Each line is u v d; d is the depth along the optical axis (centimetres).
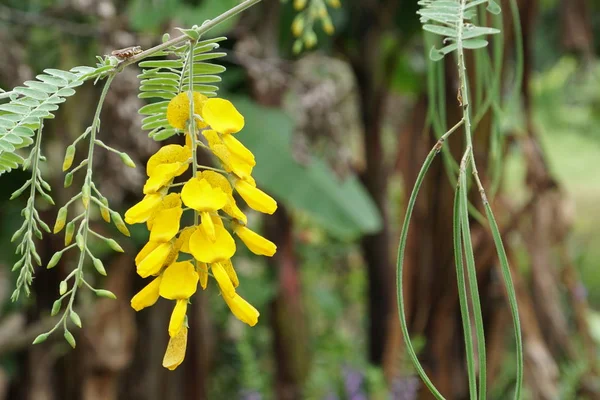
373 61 196
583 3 150
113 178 125
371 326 223
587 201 508
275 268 168
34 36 141
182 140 118
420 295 126
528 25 114
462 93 58
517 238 150
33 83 58
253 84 145
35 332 141
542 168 128
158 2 121
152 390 155
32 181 58
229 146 57
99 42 129
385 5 175
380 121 208
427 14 61
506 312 128
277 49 151
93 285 144
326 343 226
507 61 102
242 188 57
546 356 128
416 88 200
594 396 145
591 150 557
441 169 121
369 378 197
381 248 217
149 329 154
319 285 252
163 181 57
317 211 139
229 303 57
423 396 129
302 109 141
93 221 138
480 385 55
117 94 121
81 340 142
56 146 133
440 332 126
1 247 150
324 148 145
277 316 169
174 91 61
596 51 238
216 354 196
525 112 126
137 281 145
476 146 103
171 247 56
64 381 145
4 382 146
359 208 145
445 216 121
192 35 59
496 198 117
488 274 126
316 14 93
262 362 215
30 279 58
